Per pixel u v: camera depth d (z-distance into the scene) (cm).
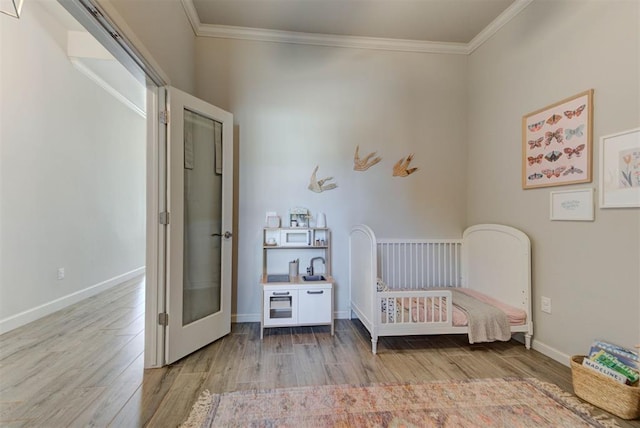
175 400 174
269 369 211
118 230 452
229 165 275
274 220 304
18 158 277
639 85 178
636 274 179
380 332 240
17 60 276
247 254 307
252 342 258
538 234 246
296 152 314
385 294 241
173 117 216
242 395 179
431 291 244
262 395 179
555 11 231
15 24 273
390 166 327
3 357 221
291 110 314
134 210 502
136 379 195
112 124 436
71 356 223
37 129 299
